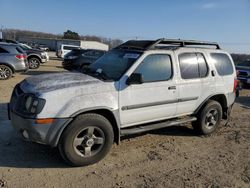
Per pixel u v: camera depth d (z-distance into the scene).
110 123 4.77
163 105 5.45
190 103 5.93
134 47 5.54
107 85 4.70
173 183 4.22
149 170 4.61
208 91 6.21
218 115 6.53
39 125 4.14
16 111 4.43
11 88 10.84
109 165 4.69
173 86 5.52
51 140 4.26
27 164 4.54
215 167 4.84
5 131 5.85
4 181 3.99
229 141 6.19
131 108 4.98
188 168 4.75
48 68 21.55
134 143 5.72
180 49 5.80
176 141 6.00
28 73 17.12
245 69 15.43
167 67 5.49
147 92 5.14
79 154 4.48
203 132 6.34
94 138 4.57
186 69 5.81
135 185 4.11
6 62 13.26
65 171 4.39
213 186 4.20
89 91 4.50
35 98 4.20
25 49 20.31
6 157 4.72
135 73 4.90
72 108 4.29
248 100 11.57
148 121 5.36
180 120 5.90
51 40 74.62
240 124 7.56
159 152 5.35
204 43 6.38
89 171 4.45
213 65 6.35
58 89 4.31
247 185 4.30
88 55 17.50
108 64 5.41
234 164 5.01
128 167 4.66
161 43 5.69
